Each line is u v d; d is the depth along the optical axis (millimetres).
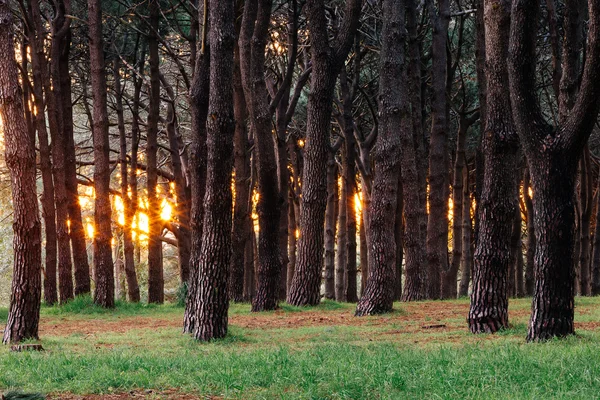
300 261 23797
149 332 17547
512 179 15039
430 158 28062
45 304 28016
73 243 28531
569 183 12953
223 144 14852
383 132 20156
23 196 14773
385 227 20156
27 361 11312
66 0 27953
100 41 26688
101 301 26000
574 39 15383
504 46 14758
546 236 12992
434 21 27922
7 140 14727
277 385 9180
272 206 22594
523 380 8891
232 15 14953
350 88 33500
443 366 9758
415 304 23609
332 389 8766
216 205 14898
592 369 9133
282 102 25812
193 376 9906
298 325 17969
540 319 12969
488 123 15031
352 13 22953
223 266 14969
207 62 17078
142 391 9273
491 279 14953
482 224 15141
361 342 13883
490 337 14055
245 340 14828
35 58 26703
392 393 8398
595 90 12344
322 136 23297
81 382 9508
